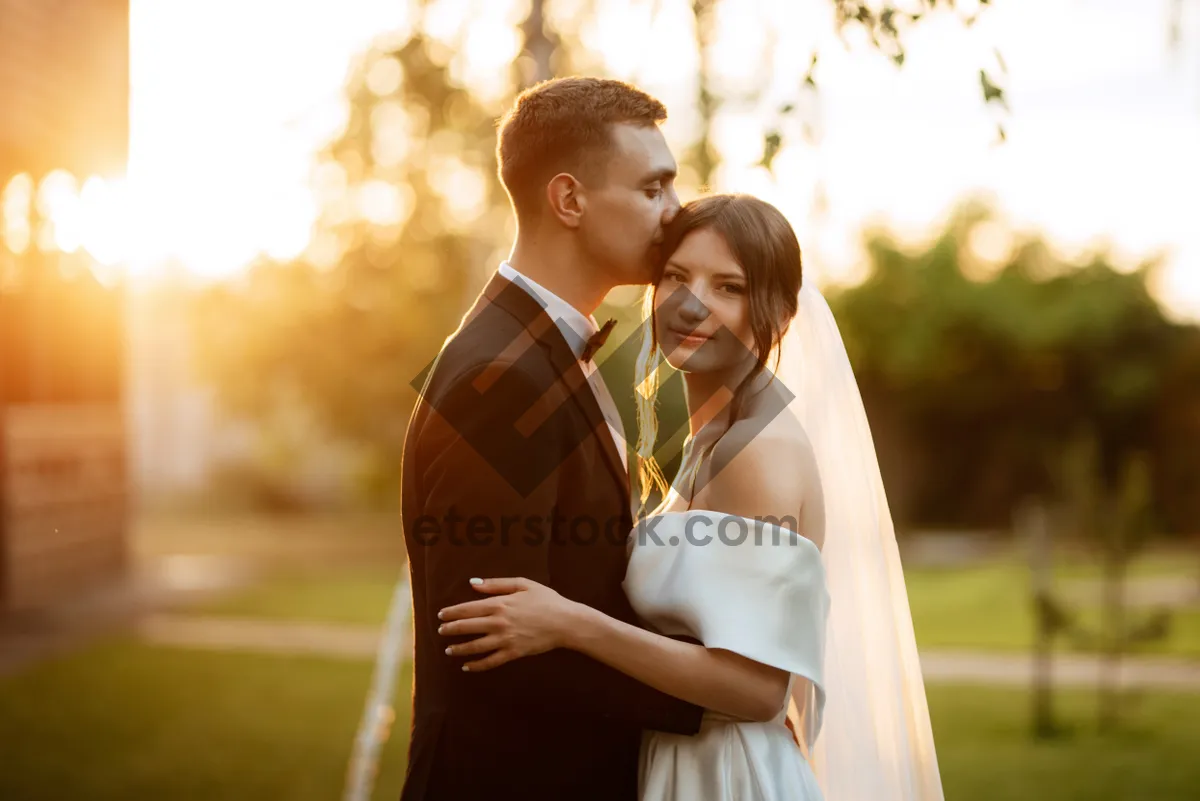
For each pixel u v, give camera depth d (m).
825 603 2.27
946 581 14.99
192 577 14.56
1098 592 13.12
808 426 2.52
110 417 13.59
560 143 2.26
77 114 8.95
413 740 2.24
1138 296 21.81
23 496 11.14
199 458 32.66
